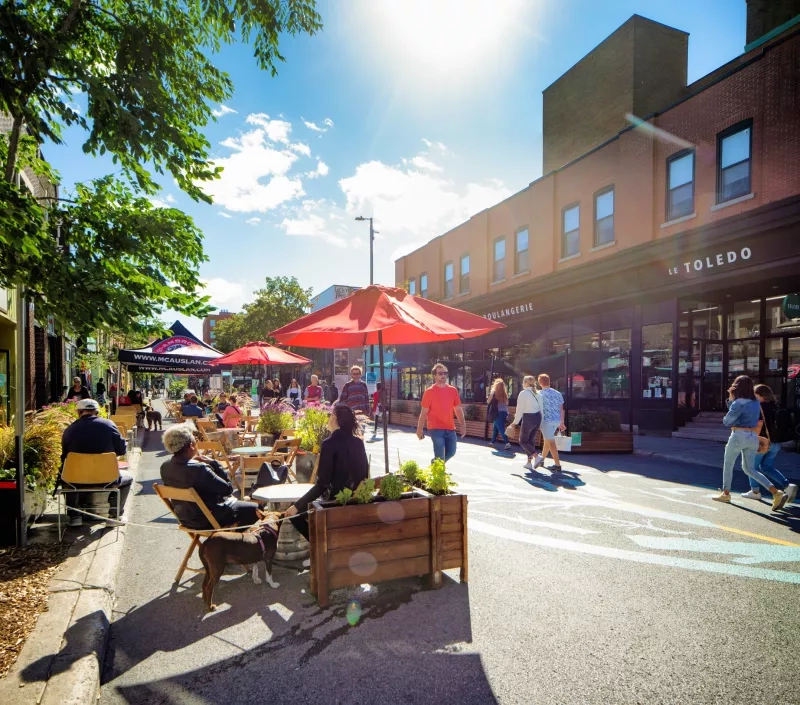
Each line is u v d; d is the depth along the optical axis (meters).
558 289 18.00
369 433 16.72
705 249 13.05
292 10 4.73
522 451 12.23
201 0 4.79
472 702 2.83
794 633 3.53
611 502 7.14
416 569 4.31
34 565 4.70
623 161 16.19
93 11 4.55
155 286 4.29
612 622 3.72
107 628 3.65
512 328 21.08
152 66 4.45
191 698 2.92
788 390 13.45
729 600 4.05
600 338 16.95
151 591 4.41
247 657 3.35
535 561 4.93
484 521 6.24
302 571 4.87
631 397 15.55
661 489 7.95
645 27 18.91
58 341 16.36
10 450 5.71
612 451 11.82
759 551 5.16
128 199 4.61
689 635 3.51
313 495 4.42
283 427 9.20
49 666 3.03
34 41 3.78
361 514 4.17
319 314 5.51
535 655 3.29
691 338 14.98
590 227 17.48
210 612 4.00
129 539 5.78
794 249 11.33
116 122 4.01
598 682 2.99
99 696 2.96
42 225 3.72
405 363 21.61
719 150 13.41
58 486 5.89
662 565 4.80
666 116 14.86
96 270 3.88
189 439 4.35
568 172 18.48
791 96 11.70
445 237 26.61
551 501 7.20
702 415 14.88
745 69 12.70
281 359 14.08
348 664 3.24
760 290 14.05
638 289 15.17
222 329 45.47
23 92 3.85
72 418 8.34
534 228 20.03
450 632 3.61
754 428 6.88
